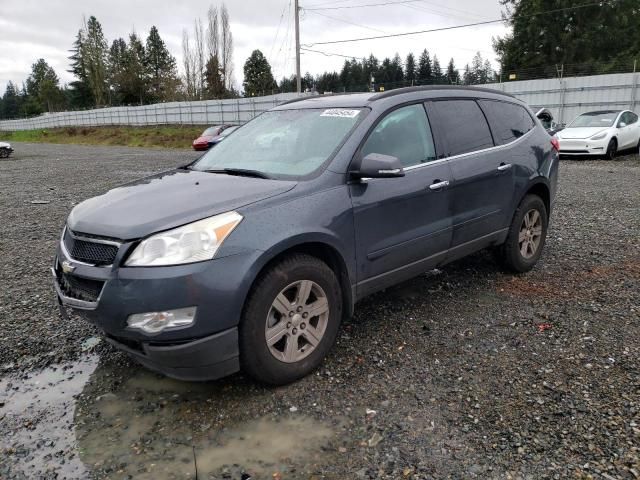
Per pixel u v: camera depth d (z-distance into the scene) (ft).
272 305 9.78
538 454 8.02
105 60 262.26
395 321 13.26
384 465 7.97
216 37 186.29
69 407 9.87
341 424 9.05
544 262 17.62
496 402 9.45
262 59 264.11
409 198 12.15
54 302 15.08
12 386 10.65
